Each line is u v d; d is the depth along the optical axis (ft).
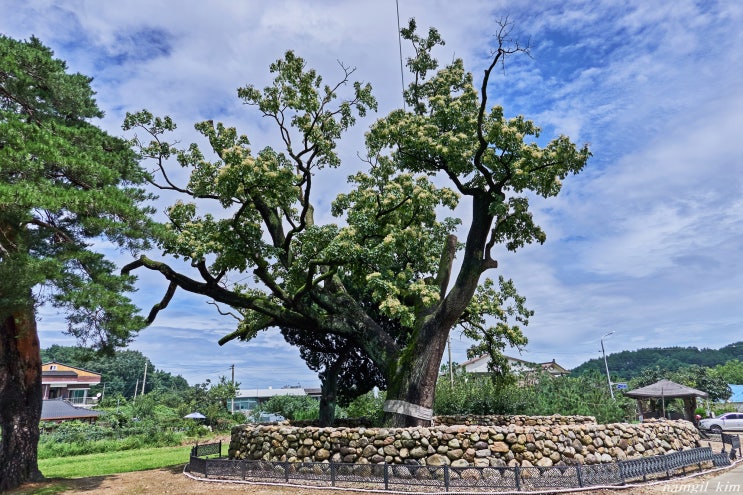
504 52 40.50
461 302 44.32
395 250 46.93
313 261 46.09
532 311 61.62
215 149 53.26
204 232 45.01
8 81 41.70
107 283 39.19
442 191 46.65
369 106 58.34
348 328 50.67
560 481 31.17
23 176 35.40
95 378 209.67
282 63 54.08
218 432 134.82
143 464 59.47
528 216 47.01
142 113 54.08
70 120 47.60
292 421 55.21
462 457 35.09
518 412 68.03
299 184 54.65
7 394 41.78
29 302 34.37
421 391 43.78
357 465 35.47
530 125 44.52
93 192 36.58
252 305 49.65
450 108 47.83
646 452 41.32
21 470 40.81
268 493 32.55
